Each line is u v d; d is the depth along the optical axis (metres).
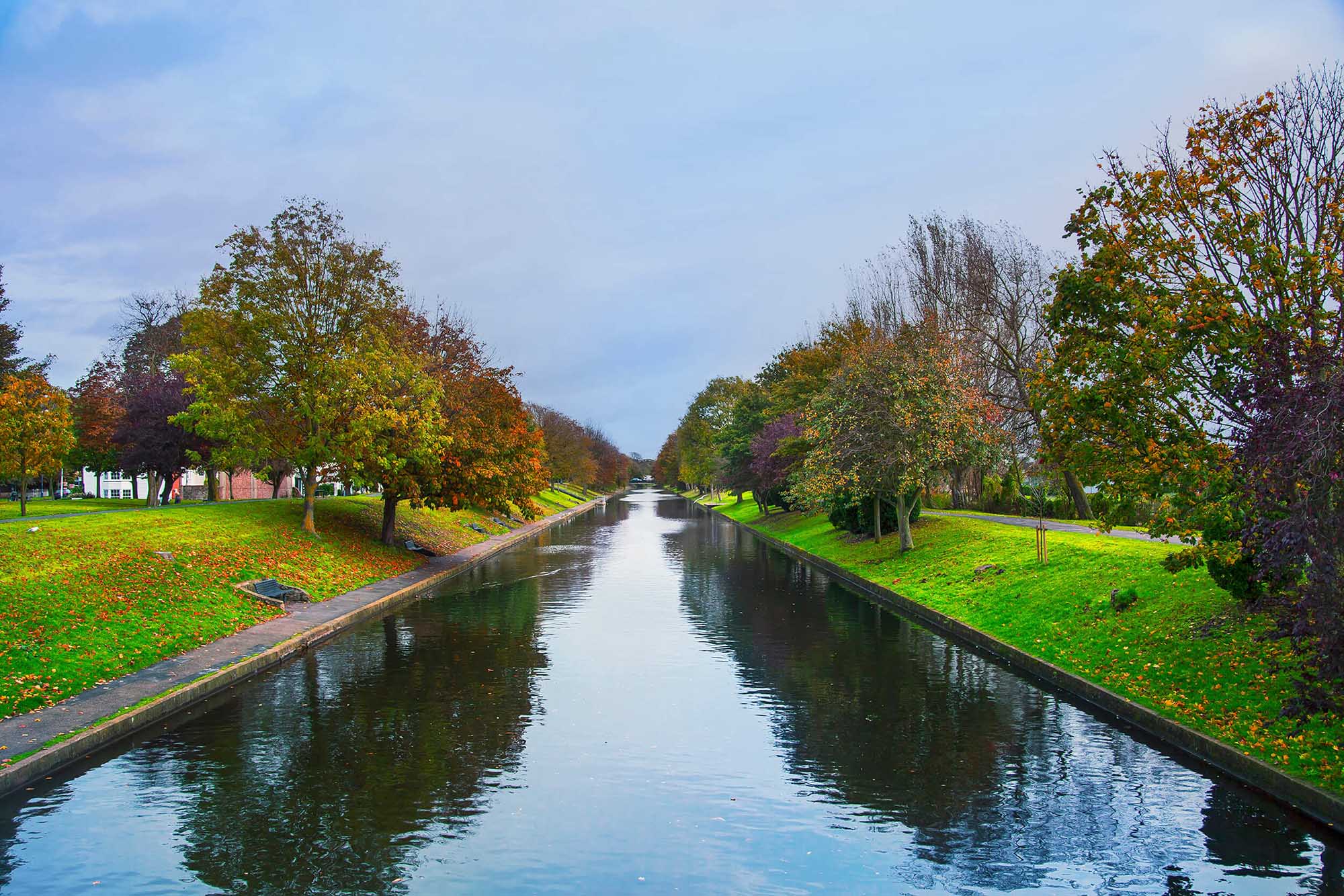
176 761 10.64
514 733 11.84
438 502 36.94
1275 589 12.12
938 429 30.34
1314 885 7.34
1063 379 13.38
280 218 31.48
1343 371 8.70
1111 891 7.28
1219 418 12.29
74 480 81.38
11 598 15.69
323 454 31.38
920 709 13.10
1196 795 9.43
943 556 28.53
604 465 168.12
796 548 43.94
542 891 7.30
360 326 32.69
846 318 50.91
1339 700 8.35
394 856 7.98
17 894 7.25
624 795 9.57
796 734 11.77
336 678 15.23
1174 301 12.24
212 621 18.55
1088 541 23.86
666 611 23.33
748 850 8.12
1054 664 15.03
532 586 29.47
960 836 8.41
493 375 38.38
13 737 10.80
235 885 7.41
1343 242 12.05
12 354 49.69
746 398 67.44
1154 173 12.62
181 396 45.03
